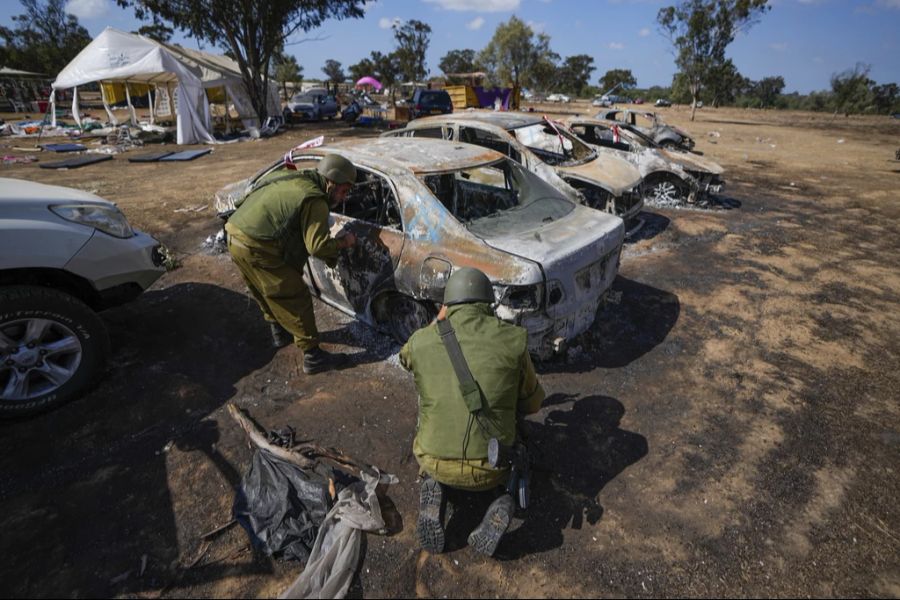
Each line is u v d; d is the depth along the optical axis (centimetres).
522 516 251
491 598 211
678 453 295
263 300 373
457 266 328
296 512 243
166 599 208
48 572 218
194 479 269
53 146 1541
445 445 219
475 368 219
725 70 2983
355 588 214
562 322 341
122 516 247
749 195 961
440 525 219
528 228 366
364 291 381
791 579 221
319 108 2700
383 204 389
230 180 1038
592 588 216
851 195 980
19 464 276
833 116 4203
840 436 312
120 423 310
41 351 306
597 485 271
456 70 8188
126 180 1048
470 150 424
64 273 318
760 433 314
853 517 254
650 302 492
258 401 334
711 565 227
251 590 212
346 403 333
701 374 375
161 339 405
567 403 338
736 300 502
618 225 390
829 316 472
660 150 873
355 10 2244
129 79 1841
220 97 2223
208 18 2009
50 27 5672
